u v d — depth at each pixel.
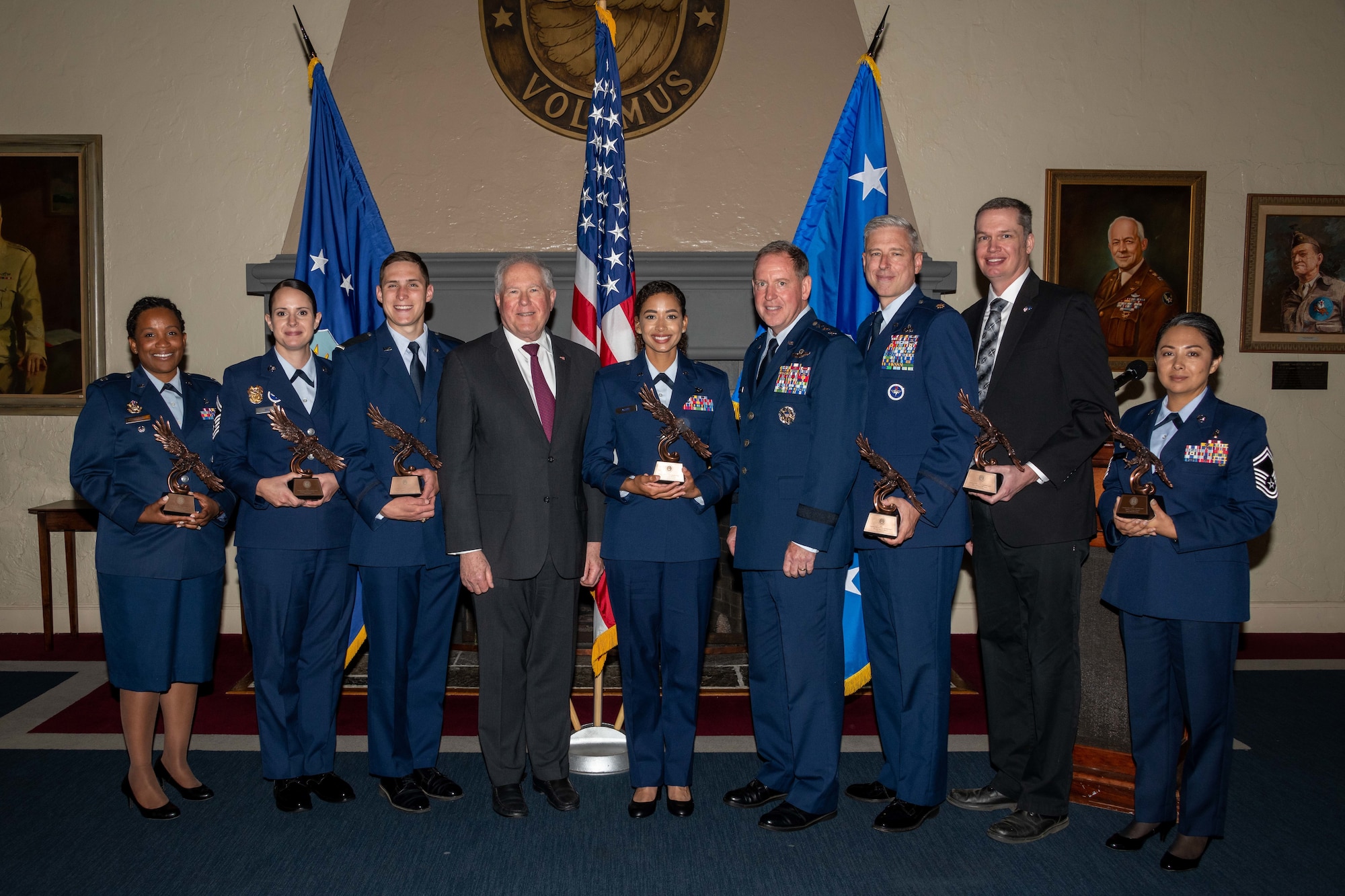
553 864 2.36
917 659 2.49
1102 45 4.73
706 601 2.62
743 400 2.77
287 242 4.61
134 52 4.59
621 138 3.32
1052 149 4.74
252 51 4.61
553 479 2.61
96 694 3.78
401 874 2.31
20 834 2.52
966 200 4.73
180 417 2.71
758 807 2.70
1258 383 4.83
